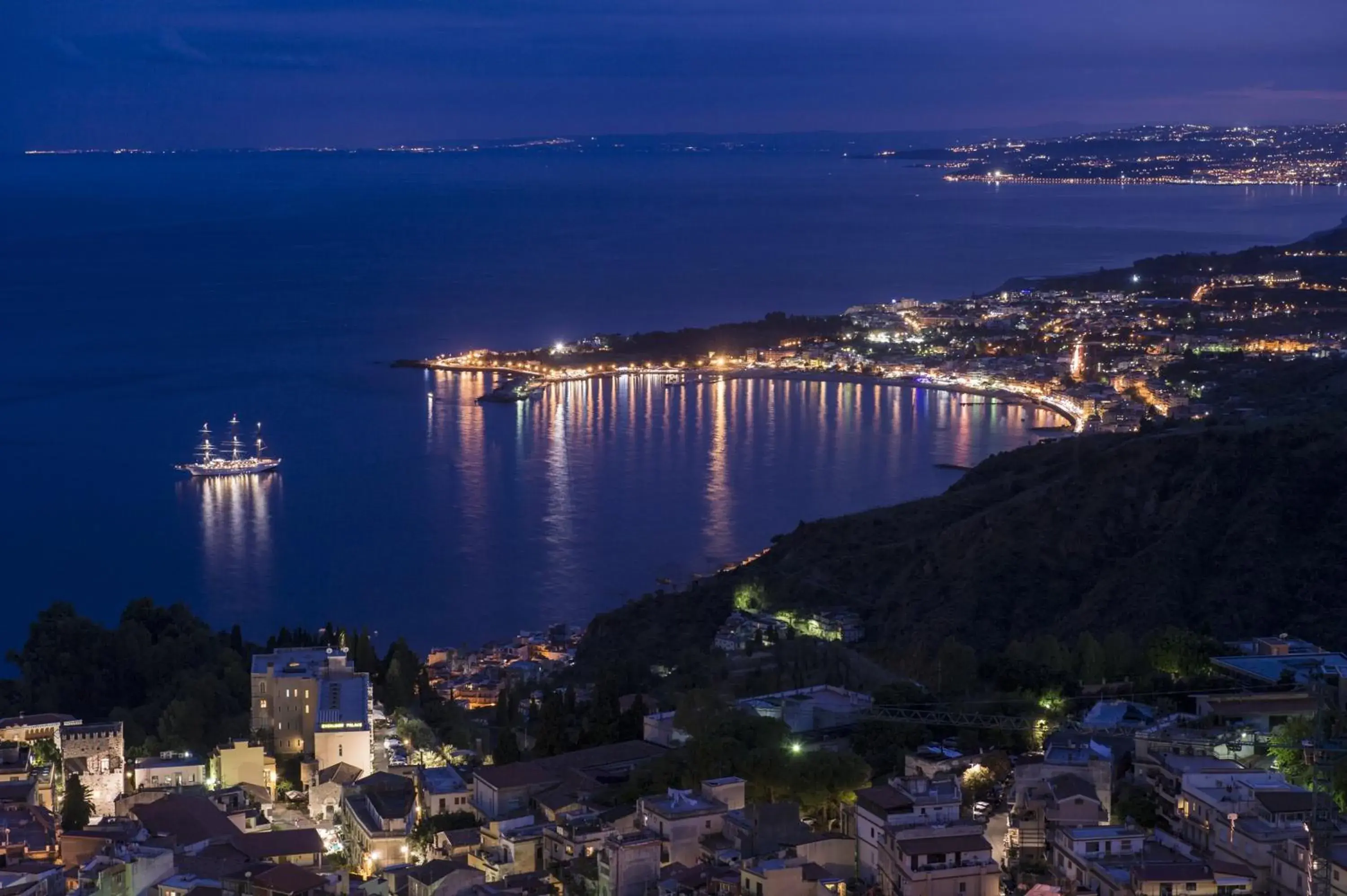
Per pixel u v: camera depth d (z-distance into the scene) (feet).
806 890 428.97
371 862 510.17
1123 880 420.77
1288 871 418.51
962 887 426.51
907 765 523.29
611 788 542.16
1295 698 559.79
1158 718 567.18
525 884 465.06
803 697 647.97
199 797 553.64
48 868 451.53
